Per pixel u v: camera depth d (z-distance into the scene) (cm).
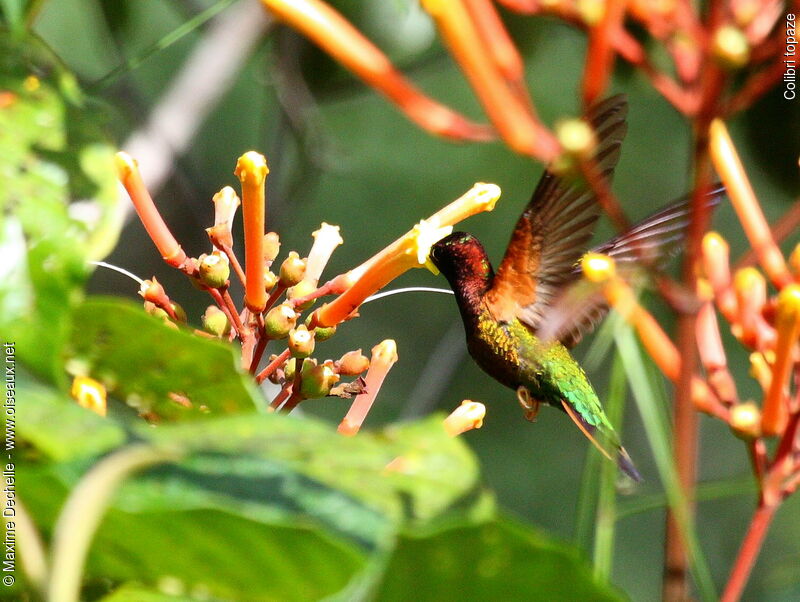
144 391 305
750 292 314
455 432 315
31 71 305
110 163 304
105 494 262
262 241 313
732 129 347
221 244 315
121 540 298
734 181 312
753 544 311
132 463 270
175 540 298
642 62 305
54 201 303
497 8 345
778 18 306
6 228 302
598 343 308
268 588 298
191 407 305
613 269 309
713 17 305
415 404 346
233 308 314
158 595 299
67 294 301
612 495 309
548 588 287
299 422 299
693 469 306
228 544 297
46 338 301
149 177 346
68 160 303
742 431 311
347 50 308
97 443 298
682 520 305
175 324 314
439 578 283
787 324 310
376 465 298
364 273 314
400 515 298
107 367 305
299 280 314
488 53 306
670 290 306
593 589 285
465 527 273
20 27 306
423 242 314
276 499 298
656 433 306
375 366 315
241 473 298
